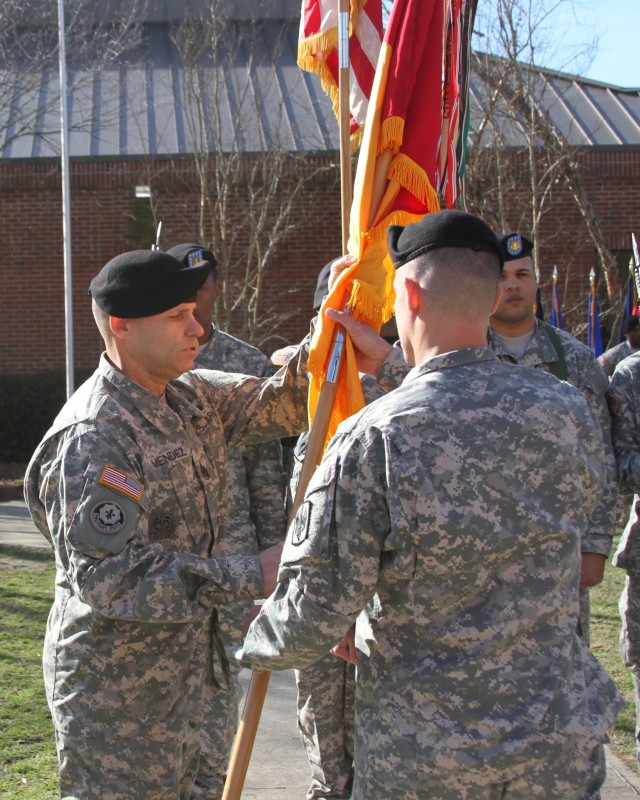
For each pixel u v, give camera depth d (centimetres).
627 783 435
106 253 1569
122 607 253
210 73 1642
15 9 1583
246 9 1778
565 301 1493
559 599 221
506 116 1443
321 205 1580
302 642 224
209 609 262
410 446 217
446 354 229
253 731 272
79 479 258
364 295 301
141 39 1758
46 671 282
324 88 353
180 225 1574
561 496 224
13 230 1565
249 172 1555
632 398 417
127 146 1588
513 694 216
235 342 438
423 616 220
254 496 418
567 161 1444
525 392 226
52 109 1573
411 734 219
